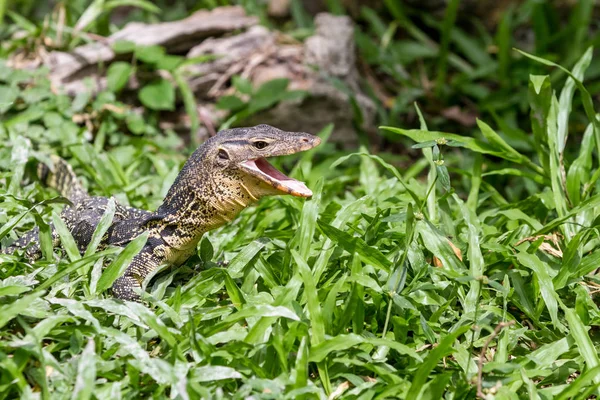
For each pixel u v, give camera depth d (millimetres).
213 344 7688
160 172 13633
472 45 20297
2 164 12250
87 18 17203
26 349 7168
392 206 10609
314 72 17188
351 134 17453
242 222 11578
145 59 15922
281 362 7391
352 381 7492
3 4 17094
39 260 9453
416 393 7137
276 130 9414
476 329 7879
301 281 8219
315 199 9094
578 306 8648
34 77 15281
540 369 7844
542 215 11555
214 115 16922
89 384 6746
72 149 13688
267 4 22234
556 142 11258
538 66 18922
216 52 17297
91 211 10305
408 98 18781
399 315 8492
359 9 21734
